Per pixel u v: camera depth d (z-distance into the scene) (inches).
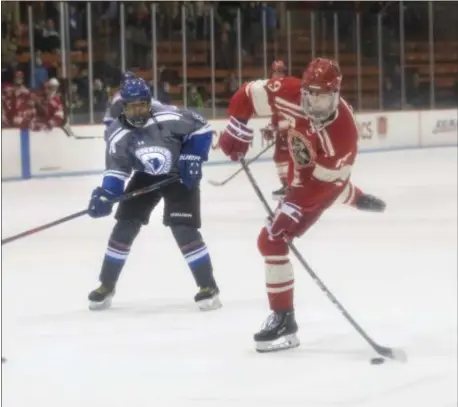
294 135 315.9
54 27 1247.5
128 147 379.9
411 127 1401.3
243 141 346.6
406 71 1507.1
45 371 308.0
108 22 1270.9
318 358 319.9
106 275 405.4
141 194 398.9
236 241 600.7
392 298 417.7
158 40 1338.6
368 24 1464.1
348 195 341.1
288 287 331.0
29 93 1059.3
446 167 1120.2
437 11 1541.6
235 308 404.5
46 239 623.8
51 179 1052.5
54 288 456.8
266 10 1403.8
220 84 1385.3
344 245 573.9
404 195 843.4
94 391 284.0
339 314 386.9
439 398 269.4
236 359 320.2
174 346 340.2
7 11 1231.5
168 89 1307.8
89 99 1237.7
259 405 265.0
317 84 296.0
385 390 278.7
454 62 1561.3
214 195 878.4
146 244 589.0
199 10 1353.3
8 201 850.8
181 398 274.2
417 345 335.6
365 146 1347.2
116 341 349.1
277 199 808.3
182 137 390.0
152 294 437.7
